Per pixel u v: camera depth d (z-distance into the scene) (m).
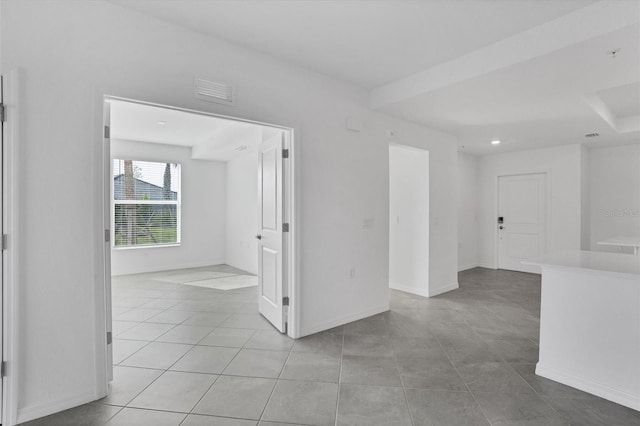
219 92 2.54
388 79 3.36
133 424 1.83
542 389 2.19
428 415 1.91
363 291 3.62
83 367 2.02
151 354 2.70
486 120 4.07
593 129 4.50
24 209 1.84
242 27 2.38
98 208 2.05
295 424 1.83
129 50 2.15
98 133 2.04
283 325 3.12
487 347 2.85
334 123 3.32
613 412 1.94
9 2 1.78
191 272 6.28
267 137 3.56
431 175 4.49
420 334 3.14
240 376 2.35
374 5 2.12
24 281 1.84
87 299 2.03
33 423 1.82
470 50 2.73
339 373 2.40
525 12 2.18
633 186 5.40
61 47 1.93
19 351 1.82
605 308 2.11
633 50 2.25
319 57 2.86
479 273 6.08
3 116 1.77
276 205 3.22
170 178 6.60
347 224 3.46
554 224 5.75
